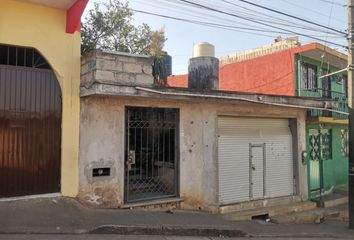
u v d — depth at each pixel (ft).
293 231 32.81
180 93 29.35
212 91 31.32
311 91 51.90
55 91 27.12
